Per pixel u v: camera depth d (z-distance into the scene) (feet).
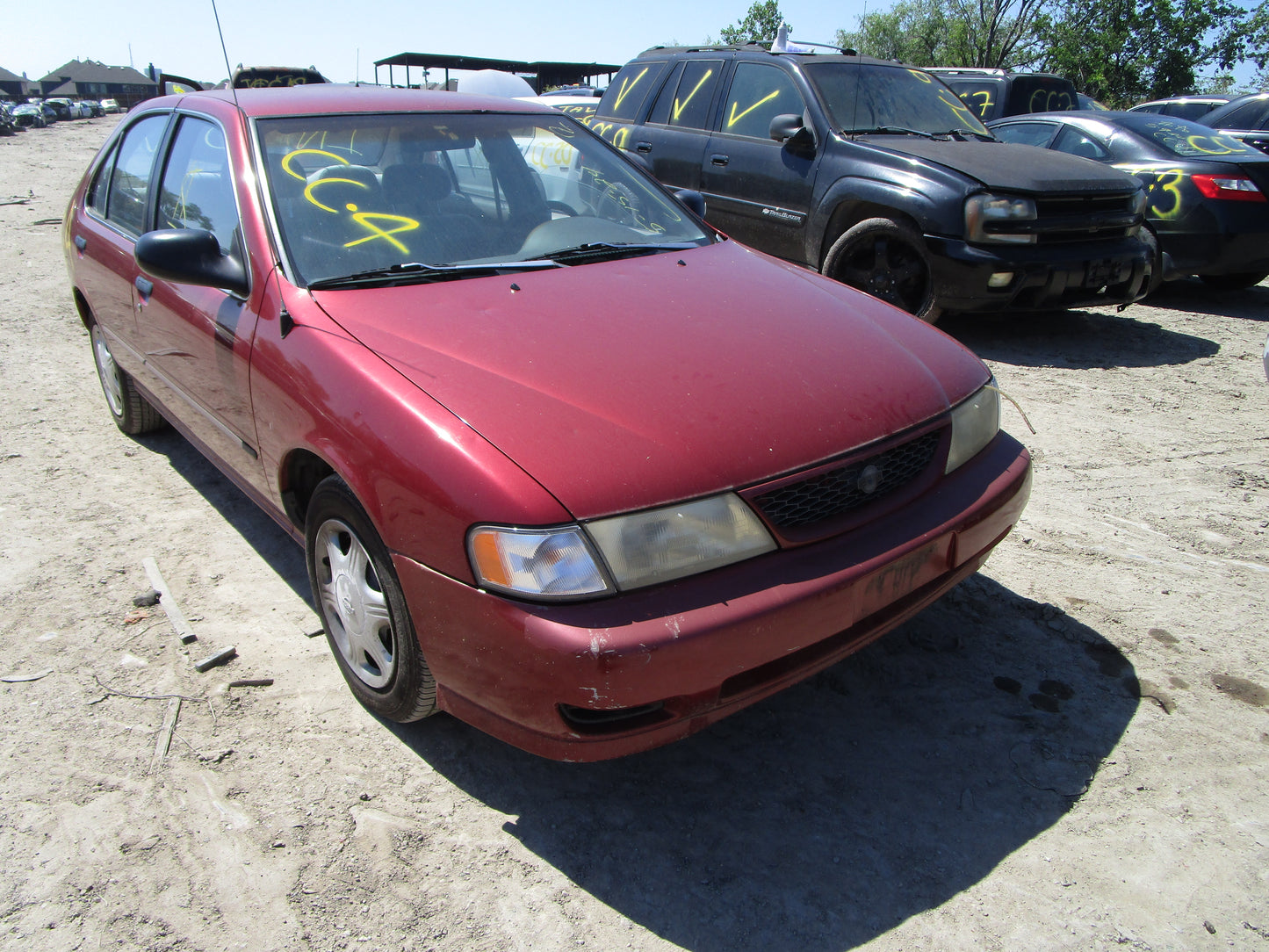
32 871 6.59
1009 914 6.26
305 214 8.87
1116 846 6.82
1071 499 12.48
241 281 8.76
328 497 7.59
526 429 6.41
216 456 10.52
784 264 10.34
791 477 6.57
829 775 7.60
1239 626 9.53
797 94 20.57
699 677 6.06
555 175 10.72
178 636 9.32
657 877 6.61
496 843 6.90
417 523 6.45
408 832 6.98
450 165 10.00
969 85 32.35
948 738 8.00
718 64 22.89
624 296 8.48
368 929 6.15
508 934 6.13
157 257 8.35
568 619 5.88
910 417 7.43
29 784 7.39
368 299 8.10
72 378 17.46
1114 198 18.54
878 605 6.91
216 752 7.77
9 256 28.71
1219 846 6.81
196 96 11.37
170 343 10.48
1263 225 21.63
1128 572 10.61
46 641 9.27
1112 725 8.11
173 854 6.75
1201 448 14.23
